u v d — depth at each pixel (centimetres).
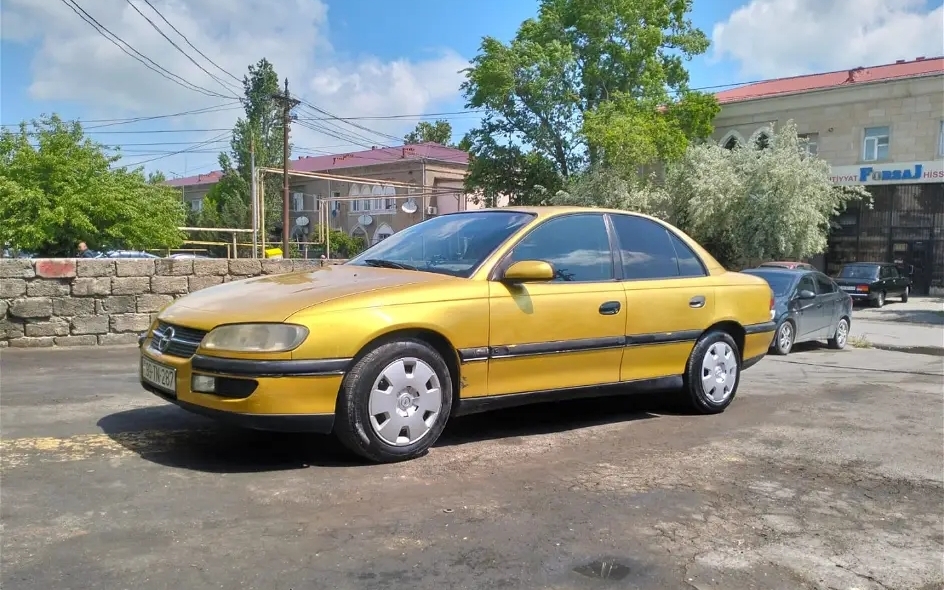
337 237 5016
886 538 353
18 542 307
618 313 530
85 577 279
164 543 311
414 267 501
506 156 3672
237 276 1009
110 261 905
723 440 525
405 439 435
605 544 330
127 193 2419
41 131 2342
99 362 778
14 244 2208
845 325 1421
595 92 3584
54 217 2203
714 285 603
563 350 499
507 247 492
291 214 5903
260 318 400
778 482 431
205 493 372
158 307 938
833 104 3250
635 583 294
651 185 3077
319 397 402
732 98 3631
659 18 3497
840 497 410
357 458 436
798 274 1313
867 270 2711
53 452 432
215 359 396
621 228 566
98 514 340
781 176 2556
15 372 710
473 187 3816
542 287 495
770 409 653
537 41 3603
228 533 324
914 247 3112
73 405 560
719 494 405
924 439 552
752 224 2605
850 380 884
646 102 3303
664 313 561
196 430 488
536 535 336
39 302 872
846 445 525
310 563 298
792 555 329
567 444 499
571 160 3625
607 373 531
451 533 334
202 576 283
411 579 288
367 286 440
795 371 975
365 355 420
